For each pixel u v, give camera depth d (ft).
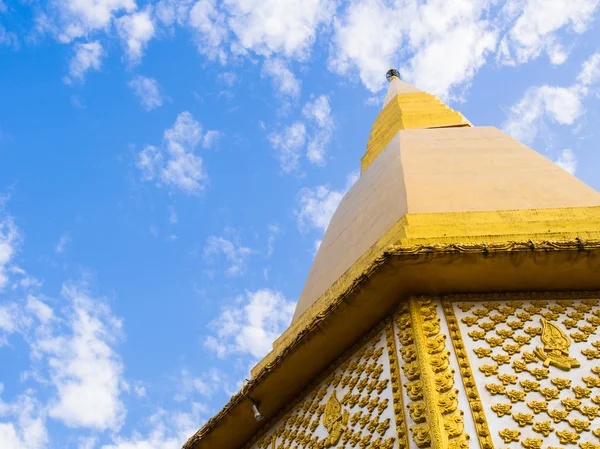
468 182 36.60
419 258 27.50
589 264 27.68
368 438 25.80
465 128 47.96
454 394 24.27
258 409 33.53
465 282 28.48
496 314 27.94
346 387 29.50
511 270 27.91
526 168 38.47
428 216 31.89
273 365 31.83
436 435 22.59
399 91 63.00
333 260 39.63
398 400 25.61
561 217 31.37
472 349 26.40
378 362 28.48
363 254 33.99
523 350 26.21
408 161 41.01
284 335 36.09
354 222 40.81
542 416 23.54
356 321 29.99
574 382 24.68
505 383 24.86
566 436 22.76
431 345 26.37
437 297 28.84
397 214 34.37
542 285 28.66
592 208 31.89
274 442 32.60
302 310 39.11
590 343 26.37
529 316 27.73
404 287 28.66
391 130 53.36
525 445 22.56
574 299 28.55
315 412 30.66
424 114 53.93
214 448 35.50
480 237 29.14
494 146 42.78
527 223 30.55
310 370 32.07
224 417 33.88
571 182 36.06
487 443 22.52
